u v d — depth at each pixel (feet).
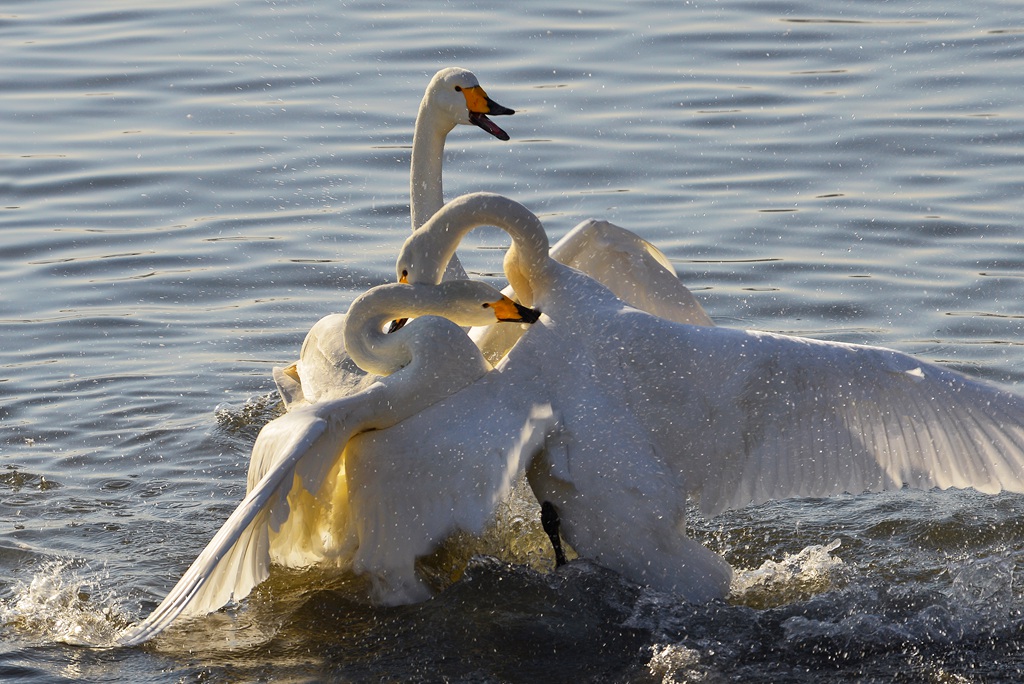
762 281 53.06
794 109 68.23
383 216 59.21
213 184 61.93
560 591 33.17
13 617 33.94
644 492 32.60
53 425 44.80
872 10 82.99
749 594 35.14
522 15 82.17
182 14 83.76
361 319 35.70
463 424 32.81
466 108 44.75
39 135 66.95
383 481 32.76
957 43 76.23
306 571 35.65
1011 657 31.73
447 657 31.78
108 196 61.16
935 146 63.77
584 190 60.44
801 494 33.40
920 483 32.81
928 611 33.55
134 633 29.09
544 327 35.19
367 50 76.43
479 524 31.99
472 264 55.62
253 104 69.77
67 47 77.97
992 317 49.96
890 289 52.16
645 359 33.81
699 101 69.21
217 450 43.39
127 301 52.95
